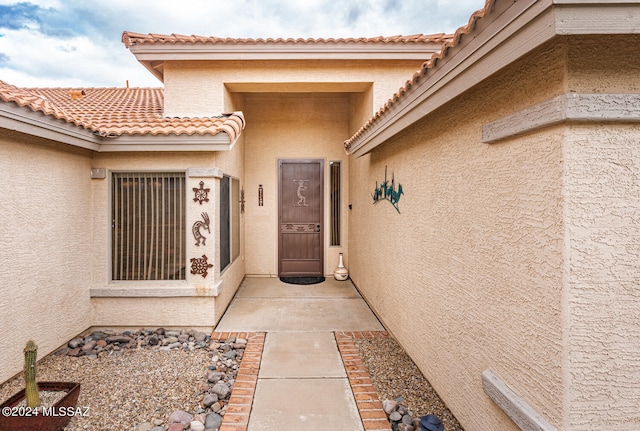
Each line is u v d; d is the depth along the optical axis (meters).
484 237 2.47
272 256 8.50
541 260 1.88
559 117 1.69
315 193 8.52
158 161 5.01
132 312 5.00
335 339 4.77
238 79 6.48
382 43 6.23
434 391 3.41
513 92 2.12
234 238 7.02
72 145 4.30
